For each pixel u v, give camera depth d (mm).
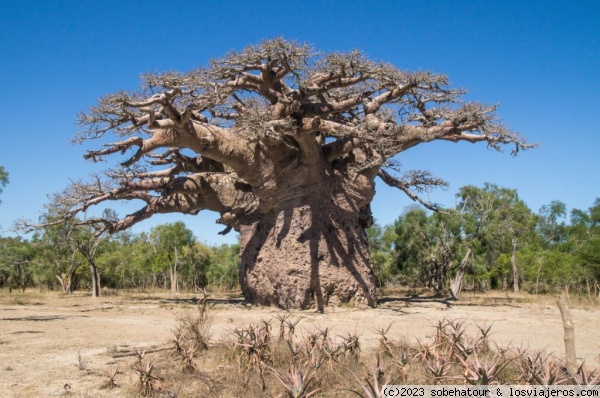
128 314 18203
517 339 11758
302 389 5949
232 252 58312
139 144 17469
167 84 16172
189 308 19781
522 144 19531
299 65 17625
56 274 45375
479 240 35781
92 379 7555
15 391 6887
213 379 7277
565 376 5715
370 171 21344
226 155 18453
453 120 19188
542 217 68562
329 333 11734
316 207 19797
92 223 23703
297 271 18922
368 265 20531
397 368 7395
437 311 18281
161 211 23922
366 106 19625
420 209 39312
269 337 8617
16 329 13430
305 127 17906
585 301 23047
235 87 18406
